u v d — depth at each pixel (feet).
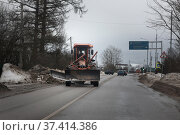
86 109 34.99
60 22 134.21
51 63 133.18
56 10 132.16
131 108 36.47
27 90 63.62
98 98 48.06
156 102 43.75
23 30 95.96
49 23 132.05
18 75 85.15
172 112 33.47
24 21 103.86
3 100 44.14
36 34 123.85
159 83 75.87
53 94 54.54
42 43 128.36
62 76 82.53
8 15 90.89
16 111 32.96
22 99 45.57
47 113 31.63
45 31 131.23
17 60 104.53
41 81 89.30
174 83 74.13
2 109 34.53
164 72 157.69
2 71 84.74
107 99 46.70
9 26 88.79
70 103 40.65
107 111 33.58
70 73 77.56
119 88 75.20
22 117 29.22
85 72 76.79
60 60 139.74
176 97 52.08
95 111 33.47
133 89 72.90
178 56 133.49
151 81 113.19
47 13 130.21
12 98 47.03
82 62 81.97
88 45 82.69
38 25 131.34
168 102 43.98
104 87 78.38
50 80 91.91
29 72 94.02
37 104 39.37
